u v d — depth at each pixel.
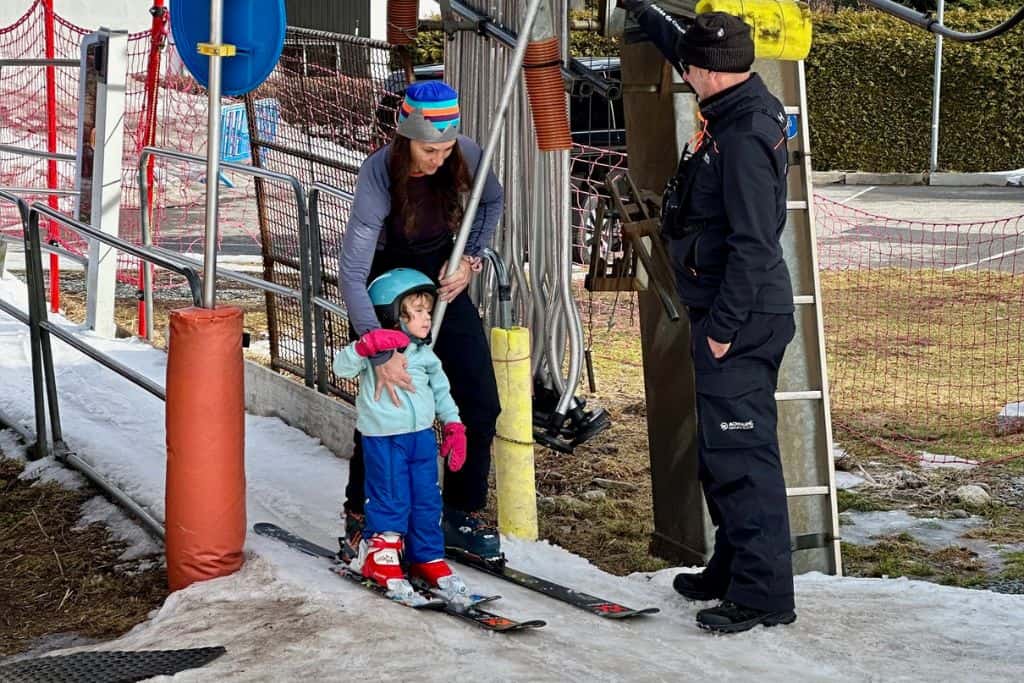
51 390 6.82
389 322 4.38
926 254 15.38
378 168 4.35
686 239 4.04
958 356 10.33
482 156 4.61
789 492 5.51
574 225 12.09
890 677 3.56
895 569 5.76
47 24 10.95
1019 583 5.58
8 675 3.73
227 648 3.78
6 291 10.61
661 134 5.41
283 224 7.91
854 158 24.22
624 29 5.41
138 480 6.30
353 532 4.68
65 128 17.30
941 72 23.41
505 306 5.36
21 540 5.86
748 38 3.85
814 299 5.51
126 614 4.97
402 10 6.28
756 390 4.03
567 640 3.90
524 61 5.16
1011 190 22.14
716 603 4.46
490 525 4.94
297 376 8.09
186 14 4.68
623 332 11.27
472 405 4.80
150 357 8.88
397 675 3.43
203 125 17.22
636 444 7.76
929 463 7.52
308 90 7.42
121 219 15.40
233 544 4.68
